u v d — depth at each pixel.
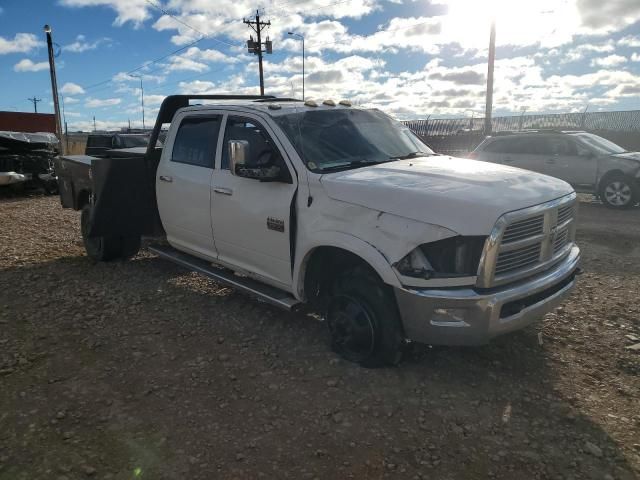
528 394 3.72
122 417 3.47
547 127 28.67
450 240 3.46
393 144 5.04
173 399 3.69
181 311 5.33
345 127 4.88
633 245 8.27
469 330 3.48
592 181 12.43
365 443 3.19
